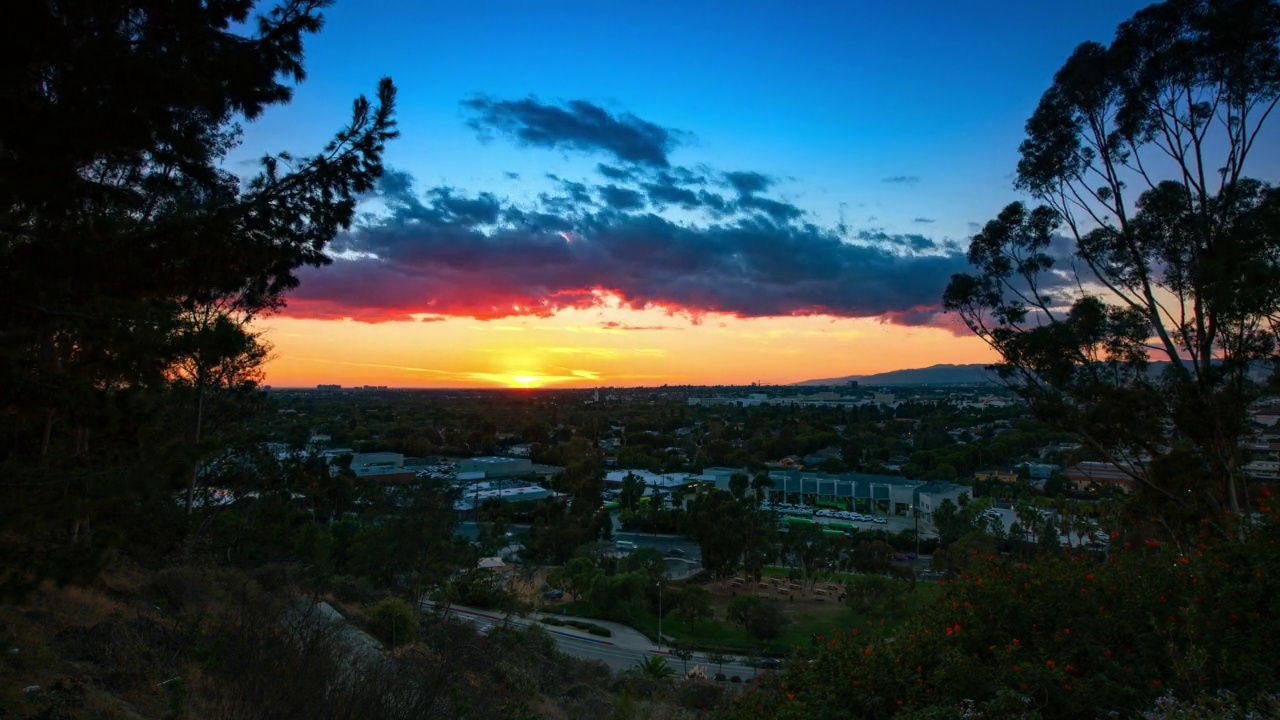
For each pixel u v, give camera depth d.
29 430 5.85
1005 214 15.70
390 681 5.50
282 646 5.31
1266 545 6.53
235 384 15.28
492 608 30.17
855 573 45.81
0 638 6.76
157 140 5.45
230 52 5.81
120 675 6.62
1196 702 4.82
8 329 4.81
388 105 6.98
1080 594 6.61
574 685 15.09
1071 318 14.30
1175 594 6.33
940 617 7.40
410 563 21.59
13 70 4.29
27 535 5.84
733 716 7.83
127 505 6.14
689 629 32.81
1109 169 15.58
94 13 4.77
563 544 46.22
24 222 5.09
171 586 10.31
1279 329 12.20
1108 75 14.94
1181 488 13.90
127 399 5.56
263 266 6.55
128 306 5.21
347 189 7.03
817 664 7.47
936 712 5.56
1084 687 5.43
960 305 16.20
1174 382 13.24
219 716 5.17
